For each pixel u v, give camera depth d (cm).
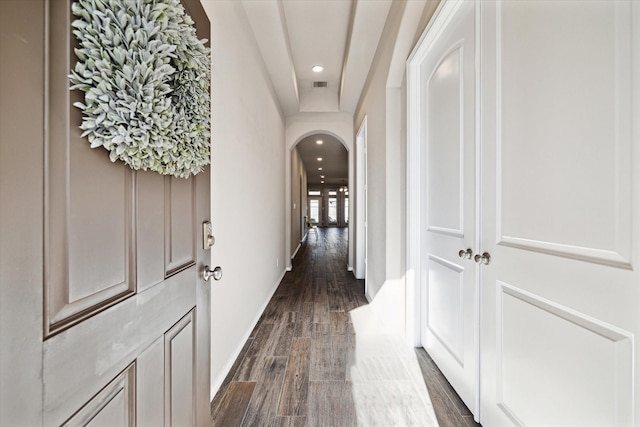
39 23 47
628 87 71
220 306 173
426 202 202
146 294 77
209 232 121
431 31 175
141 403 74
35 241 46
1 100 41
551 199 95
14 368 43
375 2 221
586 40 82
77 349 54
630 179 71
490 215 129
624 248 73
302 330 251
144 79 64
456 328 161
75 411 53
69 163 53
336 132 495
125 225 69
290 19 273
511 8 114
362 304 325
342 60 352
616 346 75
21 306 44
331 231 1507
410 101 212
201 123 95
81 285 55
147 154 68
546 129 97
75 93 53
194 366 107
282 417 145
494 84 125
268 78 330
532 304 104
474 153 141
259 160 282
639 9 68
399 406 153
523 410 109
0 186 41
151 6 67
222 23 172
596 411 80
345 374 182
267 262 329
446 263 172
